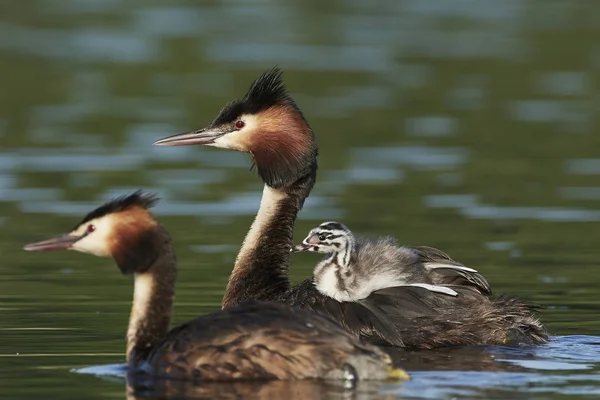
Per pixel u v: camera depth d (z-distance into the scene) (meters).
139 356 12.73
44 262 18.89
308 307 14.31
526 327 14.08
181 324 13.67
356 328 13.98
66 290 16.95
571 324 15.04
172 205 22.59
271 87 16.03
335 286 14.33
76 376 12.41
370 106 30.67
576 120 29.47
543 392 11.59
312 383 11.75
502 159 26.11
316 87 32.38
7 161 25.70
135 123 28.83
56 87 32.50
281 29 39.22
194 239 20.23
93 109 30.38
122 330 14.63
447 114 30.03
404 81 33.31
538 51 36.56
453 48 36.91
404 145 27.16
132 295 16.69
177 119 29.05
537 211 22.11
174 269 13.02
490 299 14.43
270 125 15.91
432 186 24.02
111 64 34.97
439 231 20.58
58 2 42.97
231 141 16.02
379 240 14.79
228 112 16.08
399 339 13.84
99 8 42.03
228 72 33.72
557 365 12.81
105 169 25.17
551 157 26.22
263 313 12.26
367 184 24.27
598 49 36.69
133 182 24.17
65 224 20.92
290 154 15.89
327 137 27.80
